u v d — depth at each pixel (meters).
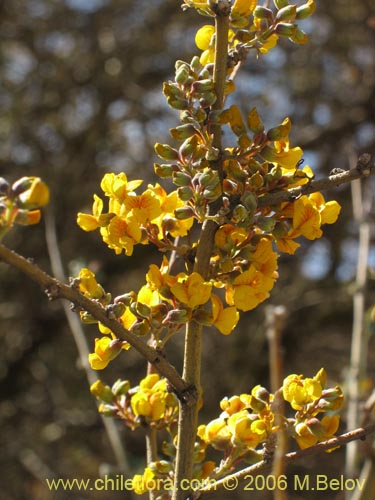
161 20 7.02
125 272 6.74
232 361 6.40
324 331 7.04
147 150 7.00
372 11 6.79
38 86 7.04
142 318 1.50
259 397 1.58
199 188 1.47
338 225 6.71
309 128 7.00
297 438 1.54
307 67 7.04
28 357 6.68
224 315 1.51
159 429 1.81
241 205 1.45
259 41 1.59
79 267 3.33
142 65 7.16
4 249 1.21
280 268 6.87
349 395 2.82
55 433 6.29
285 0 1.60
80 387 6.44
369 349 5.87
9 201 1.19
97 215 1.59
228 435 1.64
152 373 1.88
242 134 1.52
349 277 6.44
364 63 7.03
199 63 1.60
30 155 6.96
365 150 6.78
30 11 7.12
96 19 7.15
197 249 1.54
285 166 1.55
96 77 7.00
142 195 1.55
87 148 6.89
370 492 2.35
